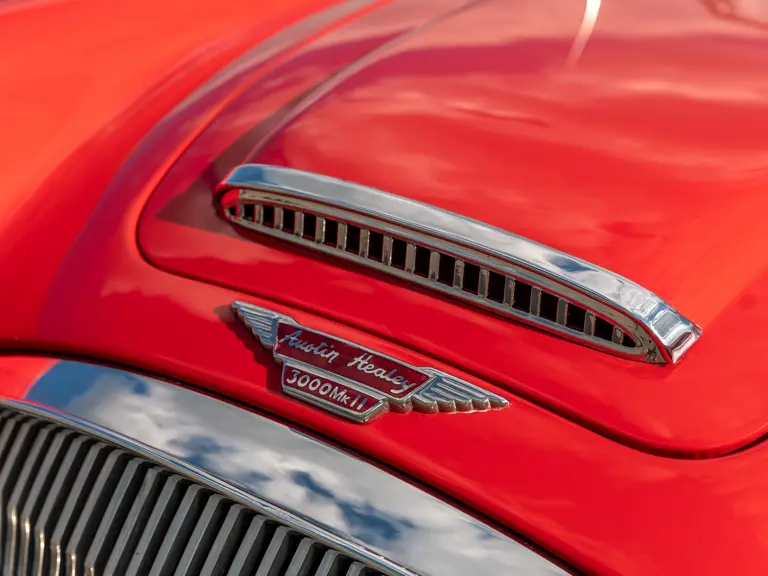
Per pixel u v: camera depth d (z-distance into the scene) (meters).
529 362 0.76
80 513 0.78
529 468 0.71
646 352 0.75
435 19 1.06
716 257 0.79
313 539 0.71
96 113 0.98
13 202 0.91
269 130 0.93
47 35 1.05
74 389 0.80
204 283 0.83
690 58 0.96
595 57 0.97
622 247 0.78
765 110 0.90
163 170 0.92
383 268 0.81
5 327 0.84
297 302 0.81
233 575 0.73
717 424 0.72
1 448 0.82
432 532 0.70
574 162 0.84
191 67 1.04
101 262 0.86
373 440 0.73
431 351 0.77
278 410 0.75
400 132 0.88
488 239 0.79
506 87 0.92
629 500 0.70
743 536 0.68
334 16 1.12
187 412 0.76
